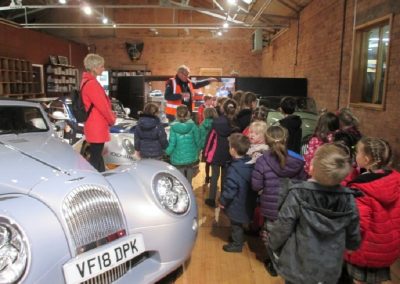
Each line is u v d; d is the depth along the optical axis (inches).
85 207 70.4
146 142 149.7
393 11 157.9
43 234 63.5
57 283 63.0
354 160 101.3
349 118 120.6
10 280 58.1
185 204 86.2
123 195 79.7
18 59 430.9
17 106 115.0
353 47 200.1
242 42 621.6
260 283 94.0
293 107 139.9
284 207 67.2
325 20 261.7
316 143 121.0
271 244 71.6
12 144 96.1
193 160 156.0
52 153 92.6
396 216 74.7
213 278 95.7
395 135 153.4
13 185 72.2
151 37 627.8
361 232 74.5
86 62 118.9
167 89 201.8
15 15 508.4
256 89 299.0
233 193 105.6
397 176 75.6
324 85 261.6
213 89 292.4
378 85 182.1
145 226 77.7
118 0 603.2
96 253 68.4
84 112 120.4
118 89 336.5
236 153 107.2
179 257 82.4
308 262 64.7
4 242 59.9
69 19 607.2
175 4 369.1
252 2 373.1
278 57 468.4
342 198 64.1
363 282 77.7
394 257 75.8
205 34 621.9
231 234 119.0
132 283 73.6
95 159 123.8
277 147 94.4
